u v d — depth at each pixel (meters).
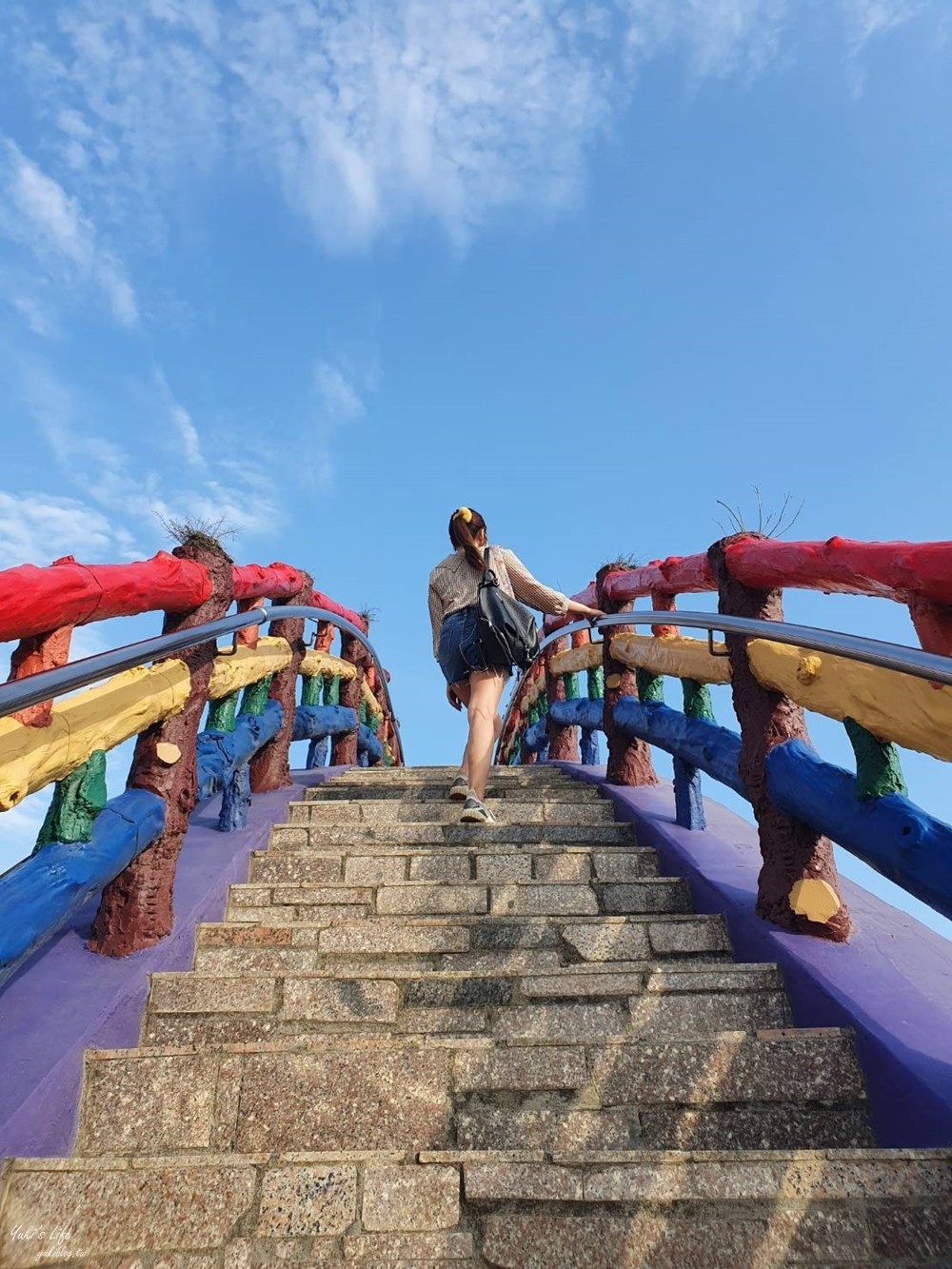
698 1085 2.08
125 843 2.42
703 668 3.66
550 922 2.94
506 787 5.05
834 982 2.29
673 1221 1.64
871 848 2.17
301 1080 2.08
